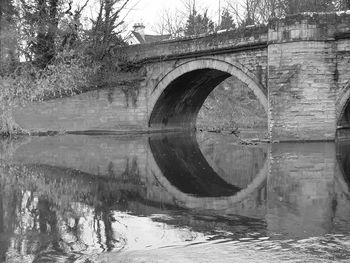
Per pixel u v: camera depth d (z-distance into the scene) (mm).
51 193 12539
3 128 30203
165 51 31234
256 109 48594
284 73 23234
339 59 22703
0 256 7473
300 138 23109
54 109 33375
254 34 25266
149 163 18344
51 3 33938
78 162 18438
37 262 7180
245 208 10453
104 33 34156
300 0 38156
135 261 7105
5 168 16812
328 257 7023
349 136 25047
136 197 12031
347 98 22641
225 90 51219
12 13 32312
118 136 31203
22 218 9914
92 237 8445
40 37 33469
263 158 18562
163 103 33594
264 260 6961
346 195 11539
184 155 20844
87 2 34250
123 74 33469
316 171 15000
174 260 7094
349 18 22297
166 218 9719
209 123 43125
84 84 33125
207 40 28141
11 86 30031
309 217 9469
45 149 22875
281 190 12352
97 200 11680
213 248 7578
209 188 13242
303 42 22797
